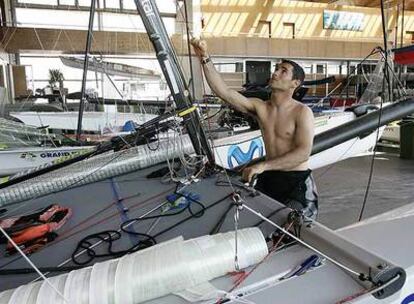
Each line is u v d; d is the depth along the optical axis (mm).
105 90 7422
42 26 10156
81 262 1039
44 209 1457
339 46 12867
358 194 3916
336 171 4961
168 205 1452
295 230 1064
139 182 1862
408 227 1160
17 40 9078
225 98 1862
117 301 761
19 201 1706
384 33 2662
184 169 1944
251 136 3287
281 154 1734
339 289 802
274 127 1755
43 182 1776
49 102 6367
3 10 9914
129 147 1885
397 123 5883
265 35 13180
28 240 1166
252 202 1370
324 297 777
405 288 856
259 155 3318
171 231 1216
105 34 9219
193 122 1876
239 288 821
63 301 739
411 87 6574
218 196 1496
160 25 1625
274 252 970
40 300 736
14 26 9516
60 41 9133
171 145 2127
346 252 910
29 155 3348
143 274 805
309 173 1768
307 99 5863
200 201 1454
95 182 1915
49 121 4988
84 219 1384
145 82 7922
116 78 7523
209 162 1962
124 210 1458
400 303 835
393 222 1212
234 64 12008
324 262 908
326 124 3889
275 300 776
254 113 1866
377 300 780
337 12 13820
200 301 780
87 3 10133
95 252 1099
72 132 5016
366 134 2773
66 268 1000
